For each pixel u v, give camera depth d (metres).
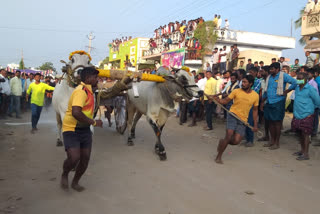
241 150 6.28
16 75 10.28
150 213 3.26
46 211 3.23
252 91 5.04
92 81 3.48
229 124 5.09
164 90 5.29
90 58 5.15
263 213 3.36
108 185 4.05
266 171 4.88
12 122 9.23
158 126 5.51
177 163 5.19
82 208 3.34
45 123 9.12
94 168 4.77
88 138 3.62
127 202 3.52
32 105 7.44
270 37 19.23
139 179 4.30
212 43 16.94
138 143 6.68
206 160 5.45
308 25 10.14
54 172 4.49
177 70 5.38
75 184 3.80
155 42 23.59
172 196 3.73
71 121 3.47
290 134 7.75
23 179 4.15
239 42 18.19
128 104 6.31
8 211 3.18
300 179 4.54
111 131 7.93
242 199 3.72
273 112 6.21
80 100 3.29
